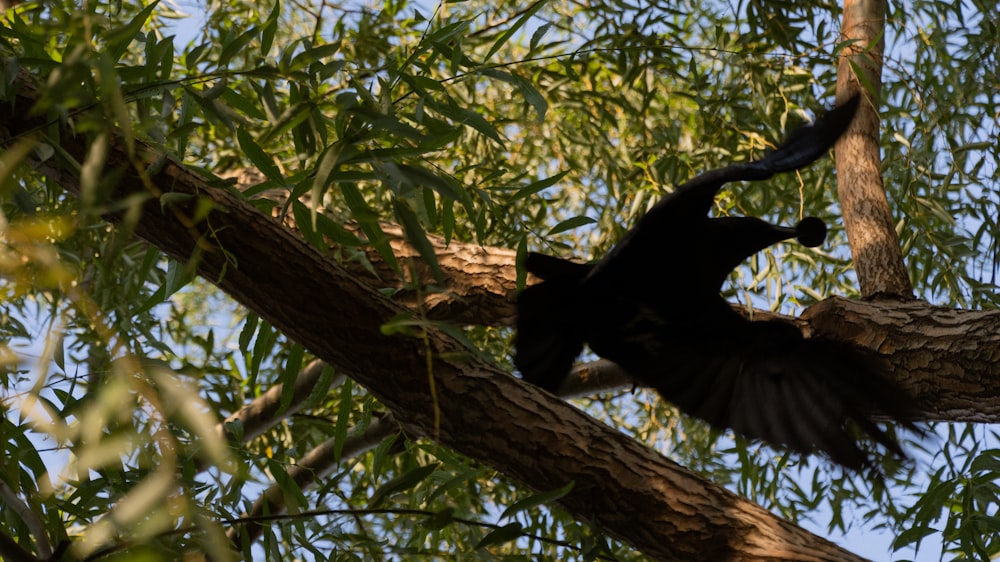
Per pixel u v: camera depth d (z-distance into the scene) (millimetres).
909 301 5848
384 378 4719
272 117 3848
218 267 4523
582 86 8625
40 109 3012
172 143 6211
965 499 5199
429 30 4961
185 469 4207
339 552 4797
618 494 4641
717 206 7715
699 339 5766
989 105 7375
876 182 6660
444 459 5023
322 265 4598
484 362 4871
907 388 5281
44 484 2844
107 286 5539
